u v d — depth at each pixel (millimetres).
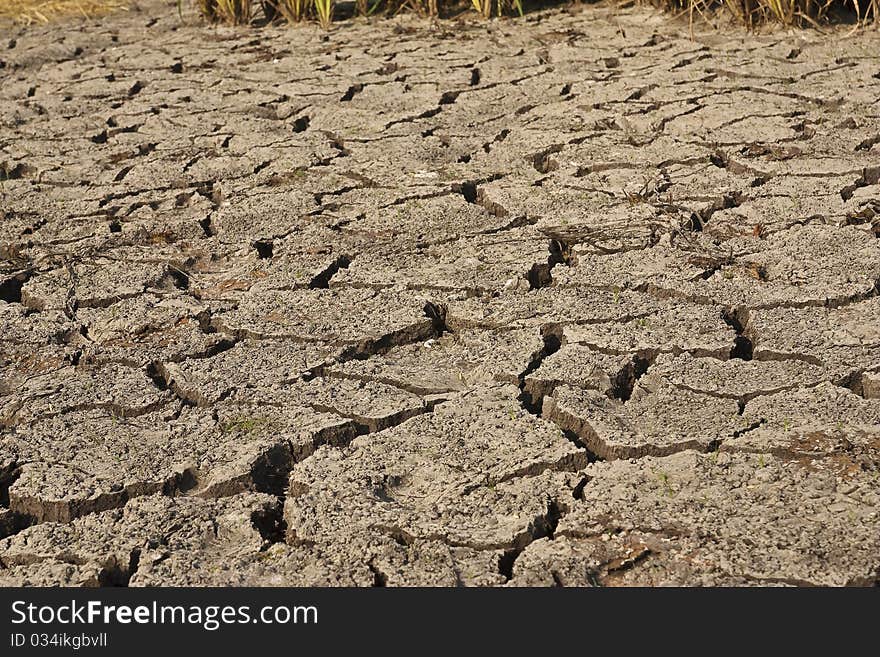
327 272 4309
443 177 5309
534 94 6715
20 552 2709
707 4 8094
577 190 5031
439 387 3395
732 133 5652
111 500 2891
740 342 3572
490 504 2797
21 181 5629
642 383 3348
